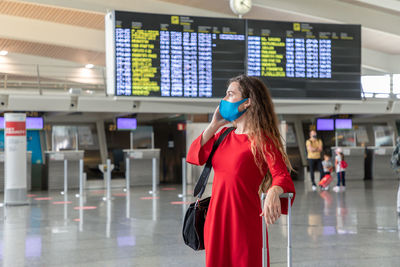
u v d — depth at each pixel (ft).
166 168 64.03
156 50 41.96
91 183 58.13
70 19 59.36
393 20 59.00
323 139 66.59
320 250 19.71
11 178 37.86
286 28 44.96
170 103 52.95
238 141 7.95
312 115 65.62
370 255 18.75
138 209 34.50
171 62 42.34
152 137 62.59
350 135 67.62
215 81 43.32
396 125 69.97
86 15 57.16
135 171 60.44
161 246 20.72
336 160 51.55
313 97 45.32
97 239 22.47
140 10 54.44
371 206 35.09
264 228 8.10
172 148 63.00
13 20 58.49
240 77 8.16
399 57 70.90
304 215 30.32
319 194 45.14
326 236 22.88
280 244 20.95
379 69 70.44
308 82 45.24
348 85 46.11
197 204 8.45
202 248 8.55
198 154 8.25
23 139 38.14
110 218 29.76
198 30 43.01
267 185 8.38
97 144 60.39
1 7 54.80
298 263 17.44
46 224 27.45
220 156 8.01
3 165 53.93
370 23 57.98
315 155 50.83
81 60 75.05
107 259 18.29
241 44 43.91
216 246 7.81
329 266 17.01
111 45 41.60
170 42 42.27
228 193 7.80
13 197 37.76
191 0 55.06
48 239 22.59
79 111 50.98
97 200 41.60
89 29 63.21
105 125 61.11
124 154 60.23
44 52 70.59
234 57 43.73
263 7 53.36
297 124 67.31
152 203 38.63
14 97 48.55
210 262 7.79
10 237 23.22
